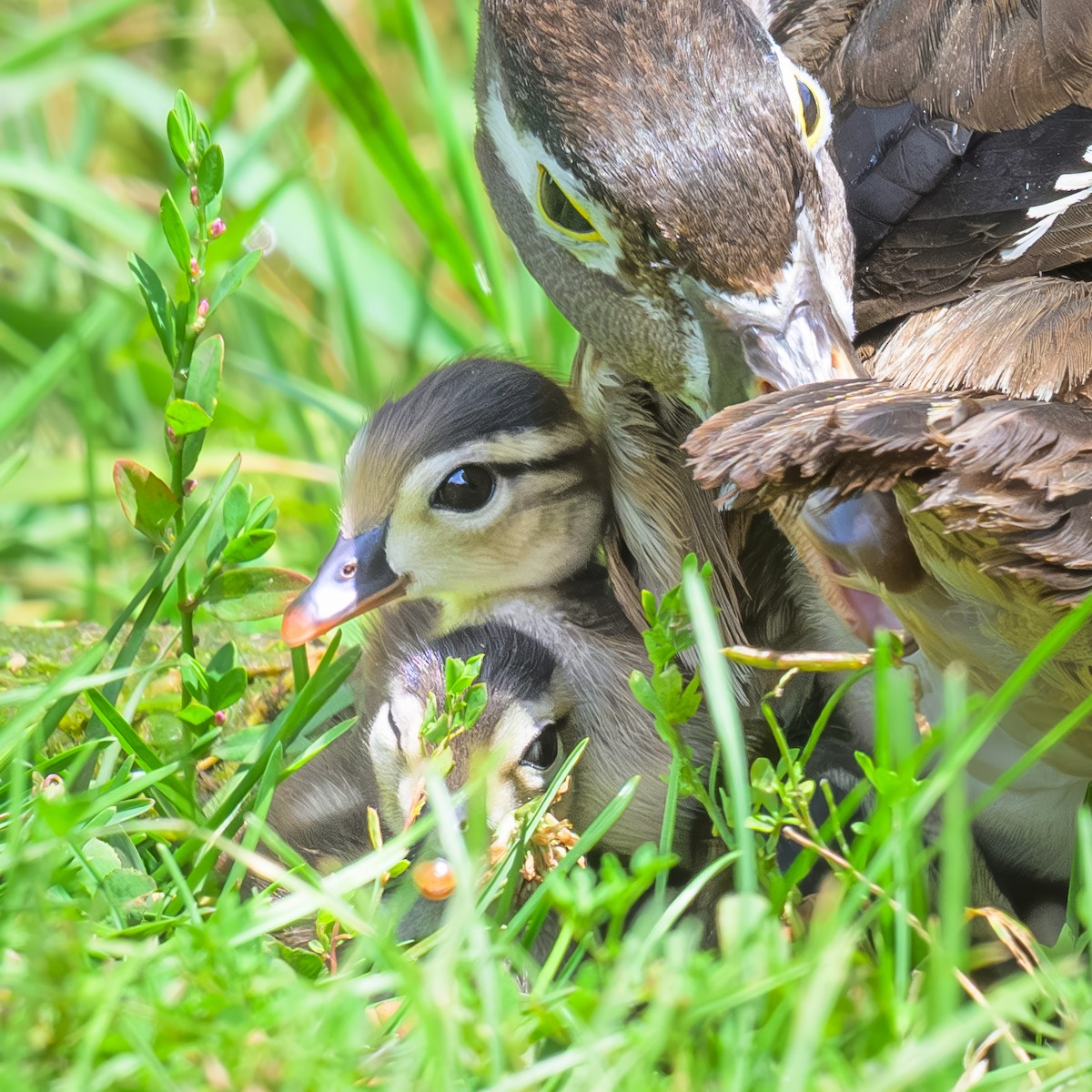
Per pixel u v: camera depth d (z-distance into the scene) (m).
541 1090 2.55
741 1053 2.55
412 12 2.77
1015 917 2.63
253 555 2.62
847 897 2.58
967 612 2.61
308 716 2.62
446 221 2.76
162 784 2.61
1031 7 2.62
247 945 2.57
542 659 2.64
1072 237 2.62
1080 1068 2.55
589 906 2.56
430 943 2.58
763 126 2.62
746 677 2.65
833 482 2.59
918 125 2.63
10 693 2.62
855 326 2.63
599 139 2.62
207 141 2.62
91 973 2.55
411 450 2.64
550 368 2.68
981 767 2.64
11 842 2.58
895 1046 2.55
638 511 2.65
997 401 2.59
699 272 2.62
